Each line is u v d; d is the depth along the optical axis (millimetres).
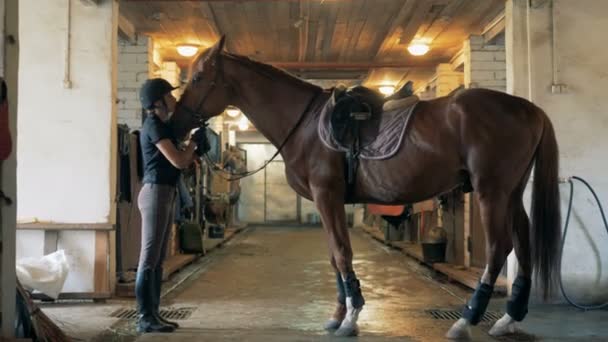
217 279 5816
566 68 4492
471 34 6305
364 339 3318
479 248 5602
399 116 3201
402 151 3143
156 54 7270
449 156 3113
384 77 8766
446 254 6527
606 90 4473
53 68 4633
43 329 3014
